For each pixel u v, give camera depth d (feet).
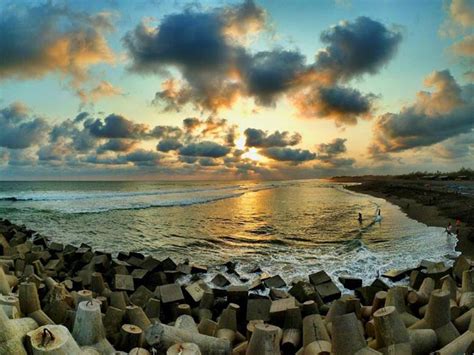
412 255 53.26
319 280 37.17
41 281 29.14
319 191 313.12
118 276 35.29
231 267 47.26
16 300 18.89
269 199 202.08
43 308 23.77
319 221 101.50
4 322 13.52
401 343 17.33
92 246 64.13
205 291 32.60
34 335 13.71
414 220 97.14
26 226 87.25
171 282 40.70
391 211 124.77
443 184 247.50
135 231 81.56
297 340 21.29
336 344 16.75
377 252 56.44
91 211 121.19
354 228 86.12
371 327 20.44
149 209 132.05
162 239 72.08
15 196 187.83
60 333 13.92
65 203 152.05
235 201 182.29
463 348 17.16
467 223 81.30
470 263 34.42
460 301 23.97
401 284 39.04
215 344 17.66
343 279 38.91
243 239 72.54
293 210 135.54
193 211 127.85
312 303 25.26
